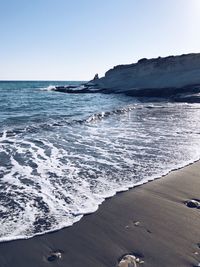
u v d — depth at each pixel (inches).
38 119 714.2
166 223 200.2
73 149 410.3
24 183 275.3
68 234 187.8
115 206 226.7
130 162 344.8
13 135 504.1
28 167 326.0
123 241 179.3
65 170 315.6
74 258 163.8
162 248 171.0
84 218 207.8
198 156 370.3
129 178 289.0
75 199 239.0
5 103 1222.9
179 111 927.7
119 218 207.8
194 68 2253.9
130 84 2363.4
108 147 422.0
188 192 255.0
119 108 973.2
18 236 185.0
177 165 332.5
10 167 325.1
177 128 591.5
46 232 189.9
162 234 186.1
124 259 161.5
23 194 248.8
